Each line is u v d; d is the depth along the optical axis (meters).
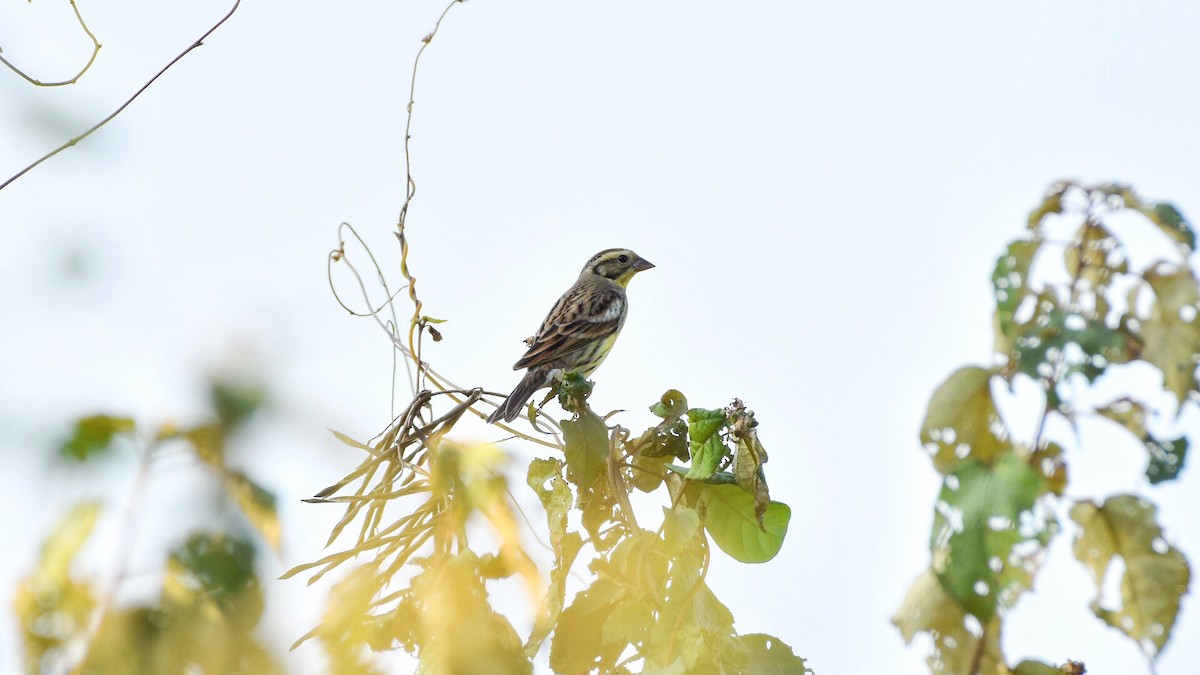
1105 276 6.05
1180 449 5.83
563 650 7.67
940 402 6.11
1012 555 5.42
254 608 3.80
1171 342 5.89
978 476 5.53
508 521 6.20
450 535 6.83
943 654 5.81
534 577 6.56
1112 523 5.92
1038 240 6.19
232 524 3.79
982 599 5.44
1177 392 5.81
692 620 7.36
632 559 7.63
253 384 3.82
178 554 3.77
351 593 6.58
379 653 6.59
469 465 6.14
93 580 3.75
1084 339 5.82
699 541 7.71
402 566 6.79
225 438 3.79
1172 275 5.93
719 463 8.08
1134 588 5.90
